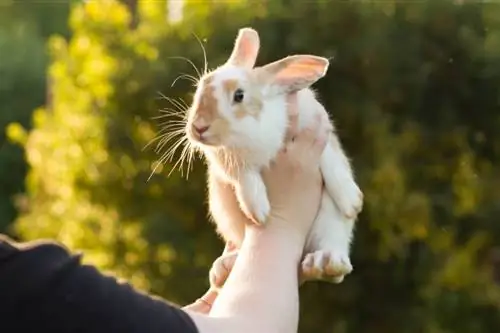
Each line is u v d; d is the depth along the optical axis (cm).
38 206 780
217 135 274
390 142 620
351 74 625
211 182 295
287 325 226
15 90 1380
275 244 248
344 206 285
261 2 638
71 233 701
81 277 199
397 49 627
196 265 657
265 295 229
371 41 622
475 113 644
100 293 198
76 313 195
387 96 626
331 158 284
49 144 759
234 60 296
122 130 663
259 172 265
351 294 635
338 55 623
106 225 688
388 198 615
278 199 259
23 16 1683
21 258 196
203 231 653
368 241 625
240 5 641
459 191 643
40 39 1559
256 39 297
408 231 625
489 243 644
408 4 632
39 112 795
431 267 631
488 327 641
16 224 868
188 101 629
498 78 638
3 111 1366
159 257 666
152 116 652
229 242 297
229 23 637
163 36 652
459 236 643
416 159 638
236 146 270
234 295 229
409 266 634
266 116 272
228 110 275
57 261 199
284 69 283
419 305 634
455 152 643
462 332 639
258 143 266
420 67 631
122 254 682
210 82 283
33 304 193
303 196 262
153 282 667
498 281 661
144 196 666
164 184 652
